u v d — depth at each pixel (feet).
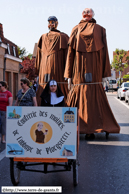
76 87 29.40
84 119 28.43
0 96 26.21
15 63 86.12
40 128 14.24
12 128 14.33
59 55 37.42
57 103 17.67
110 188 15.30
